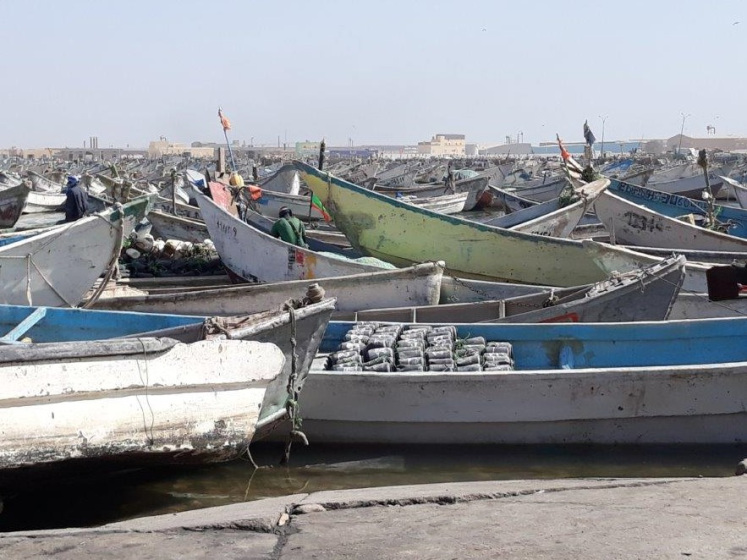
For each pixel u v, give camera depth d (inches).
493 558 176.6
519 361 411.5
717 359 402.3
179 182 1509.6
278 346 317.1
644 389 353.1
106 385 269.3
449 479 334.6
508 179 2009.1
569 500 225.6
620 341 403.9
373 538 195.0
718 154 3713.1
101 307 533.3
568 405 354.9
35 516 298.0
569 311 444.5
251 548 192.9
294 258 617.9
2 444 253.4
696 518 200.2
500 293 536.1
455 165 3196.4
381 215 690.2
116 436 273.1
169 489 325.7
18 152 6299.2
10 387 252.2
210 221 709.9
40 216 1461.6
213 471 344.8
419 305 522.3
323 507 229.3
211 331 304.7
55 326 430.3
